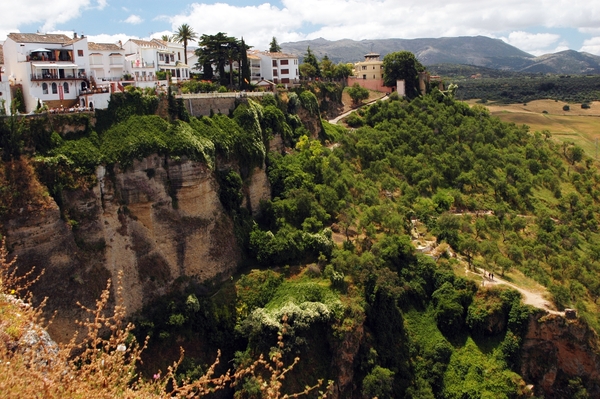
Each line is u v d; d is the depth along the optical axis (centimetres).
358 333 6488
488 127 13262
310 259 7525
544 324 6981
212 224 7188
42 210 5625
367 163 10712
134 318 6231
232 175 7669
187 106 7825
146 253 6494
